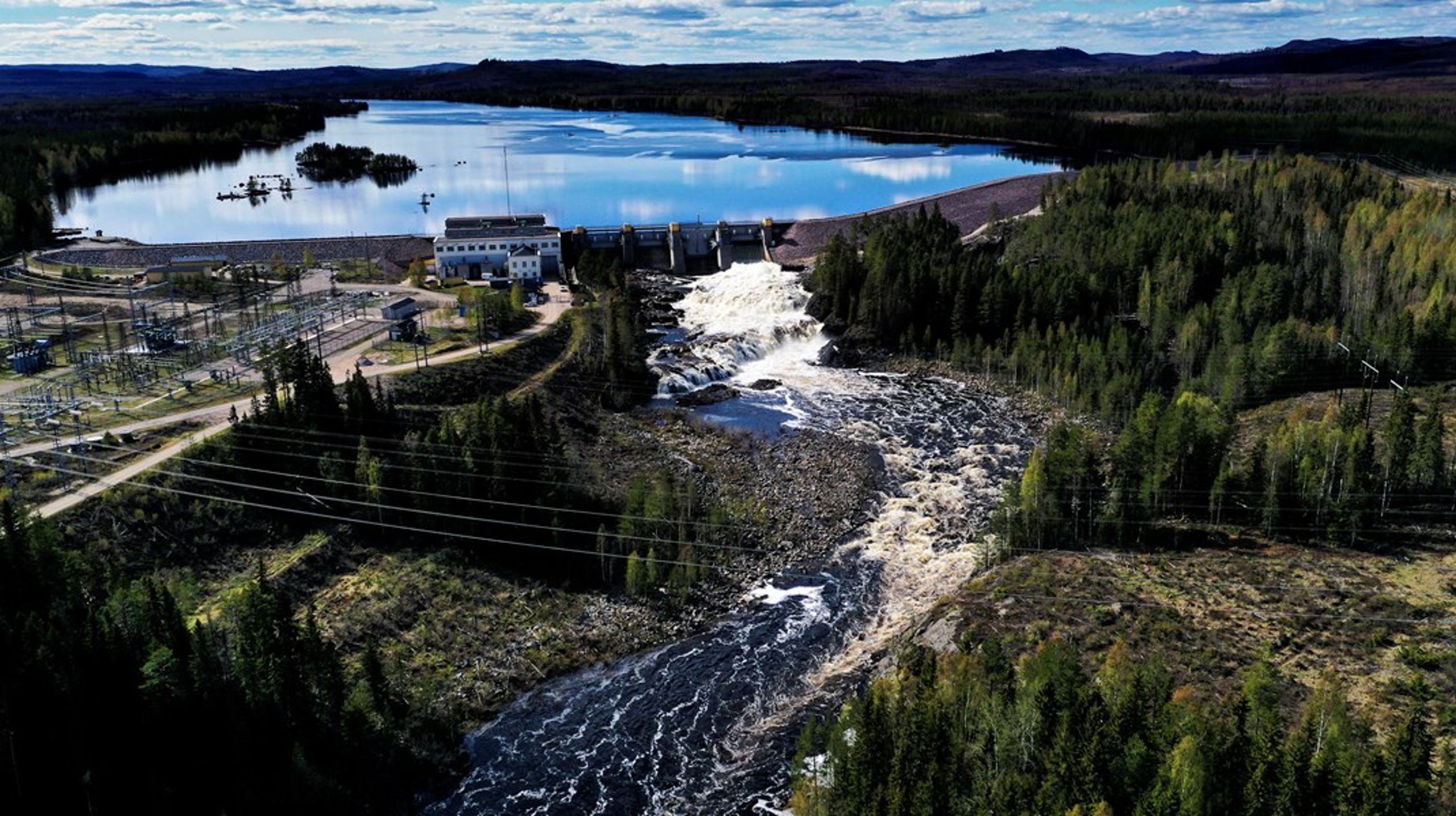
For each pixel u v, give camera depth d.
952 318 198.12
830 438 158.50
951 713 80.62
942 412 172.38
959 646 94.75
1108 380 170.62
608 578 118.56
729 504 135.75
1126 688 78.44
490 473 122.06
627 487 137.25
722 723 97.62
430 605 109.56
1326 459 120.62
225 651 91.56
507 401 135.75
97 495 114.69
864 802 74.81
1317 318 186.75
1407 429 122.94
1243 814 68.88
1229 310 179.88
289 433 126.75
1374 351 162.62
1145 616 100.69
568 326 190.75
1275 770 69.56
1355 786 67.50
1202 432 125.69
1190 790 67.81
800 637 110.62
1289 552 115.06
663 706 100.00
